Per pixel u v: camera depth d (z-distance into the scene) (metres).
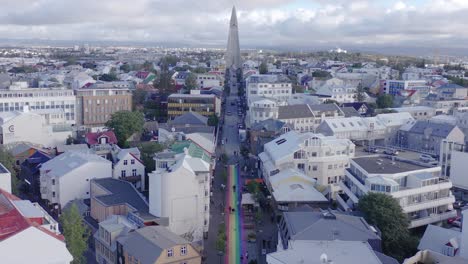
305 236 79.19
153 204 103.19
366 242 78.31
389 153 182.62
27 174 141.75
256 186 129.00
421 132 195.00
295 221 85.12
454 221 111.44
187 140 148.88
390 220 92.19
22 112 176.88
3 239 68.38
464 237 84.69
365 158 123.31
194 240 105.44
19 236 68.81
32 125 172.00
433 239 91.69
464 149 149.62
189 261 85.12
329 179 139.88
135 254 84.50
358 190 111.38
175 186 101.75
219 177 153.00
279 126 186.12
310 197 119.62
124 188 118.56
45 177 127.56
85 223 110.38
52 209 124.06
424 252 78.06
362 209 96.38
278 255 72.94
